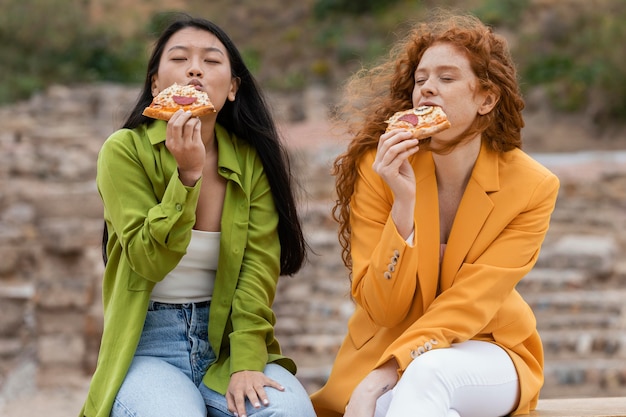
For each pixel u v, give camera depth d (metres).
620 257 11.45
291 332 9.38
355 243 3.48
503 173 3.46
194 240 3.47
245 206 3.53
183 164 3.21
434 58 3.35
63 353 8.49
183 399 3.18
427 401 3.04
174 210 3.18
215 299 3.45
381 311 3.32
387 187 3.47
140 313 3.32
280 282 10.59
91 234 9.17
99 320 8.52
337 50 25.36
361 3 27.27
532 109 21.70
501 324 3.41
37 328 8.50
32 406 7.95
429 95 3.34
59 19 25.66
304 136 17.69
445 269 3.42
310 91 22.06
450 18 3.53
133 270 3.35
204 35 3.49
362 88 3.70
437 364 3.10
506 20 24.47
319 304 9.95
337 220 3.71
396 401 3.06
